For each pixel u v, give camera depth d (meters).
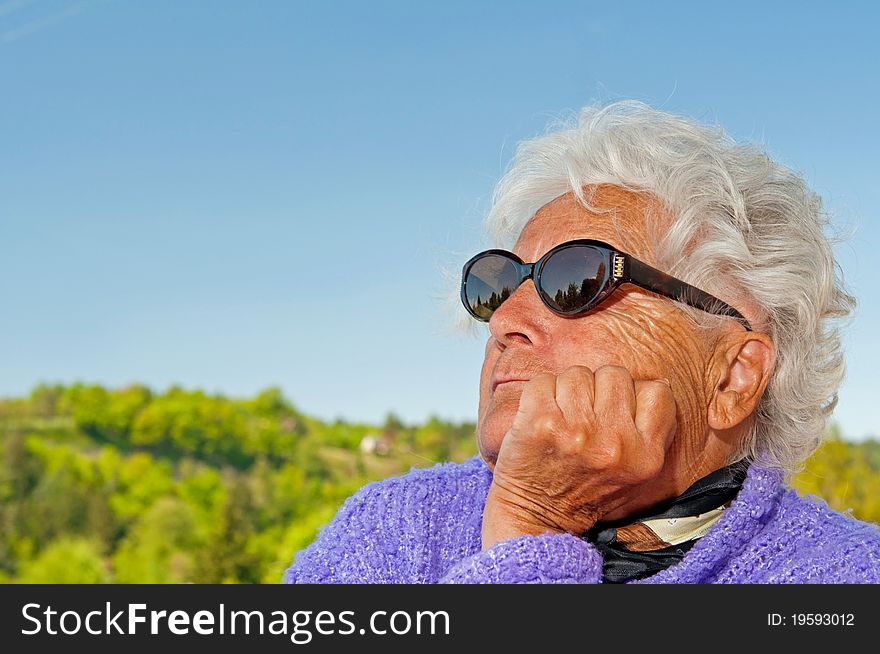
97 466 44.78
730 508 1.64
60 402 49.34
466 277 1.85
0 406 48.22
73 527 43.34
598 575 1.56
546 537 1.54
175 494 44.44
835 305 1.86
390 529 2.03
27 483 43.97
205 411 47.75
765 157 1.86
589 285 1.63
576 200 1.78
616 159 1.75
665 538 1.67
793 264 1.74
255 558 40.72
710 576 1.62
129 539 43.69
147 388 50.41
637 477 1.50
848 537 1.69
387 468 40.03
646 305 1.64
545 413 1.52
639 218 1.71
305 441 44.41
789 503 1.77
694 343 1.65
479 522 2.03
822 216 1.91
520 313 1.70
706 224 1.70
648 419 1.51
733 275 1.70
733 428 1.72
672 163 1.74
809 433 1.80
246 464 45.44
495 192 2.07
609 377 1.52
